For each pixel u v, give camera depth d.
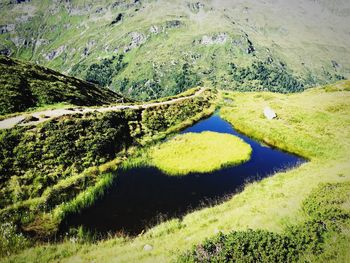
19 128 41.97
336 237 15.74
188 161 43.09
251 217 23.06
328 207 19.86
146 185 35.69
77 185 35.41
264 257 14.04
